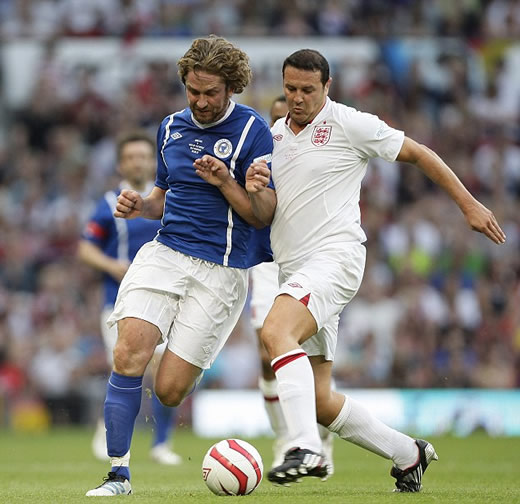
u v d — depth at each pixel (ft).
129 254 119.03
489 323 210.59
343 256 69.51
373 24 256.93
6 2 257.96
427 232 223.30
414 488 72.43
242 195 69.72
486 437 168.25
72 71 249.14
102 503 62.34
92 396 195.83
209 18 255.29
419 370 195.21
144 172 119.34
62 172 240.12
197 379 72.95
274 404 97.60
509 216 232.32
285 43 244.22
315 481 87.10
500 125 249.75
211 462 67.51
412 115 247.09
